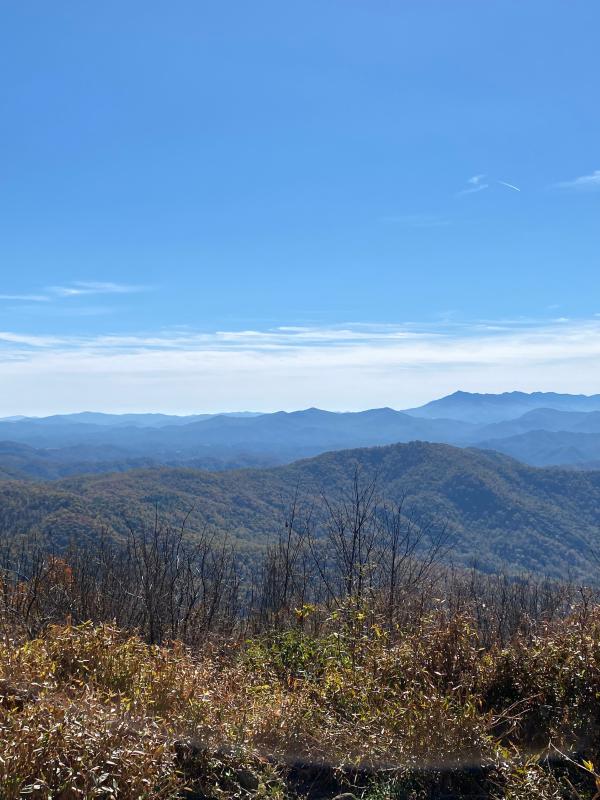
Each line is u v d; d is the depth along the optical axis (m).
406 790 3.55
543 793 3.28
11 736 3.09
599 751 3.77
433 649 4.82
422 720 3.79
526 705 4.26
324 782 3.63
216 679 4.64
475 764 3.64
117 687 4.25
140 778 3.03
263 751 3.71
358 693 4.44
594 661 4.20
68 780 2.88
